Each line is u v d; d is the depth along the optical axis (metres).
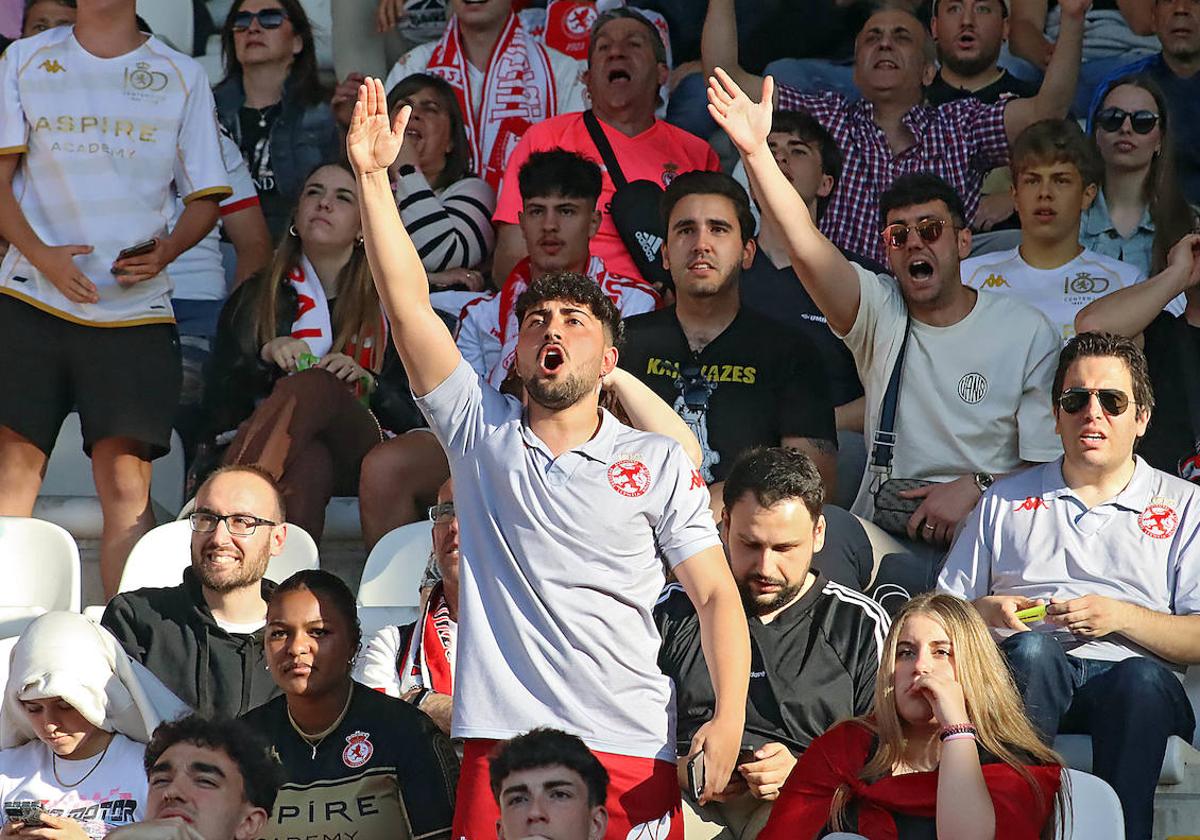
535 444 13.19
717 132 26.33
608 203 24.23
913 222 20.16
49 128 21.84
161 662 17.00
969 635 14.07
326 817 14.63
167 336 21.75
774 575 15.74
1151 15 25.09
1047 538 17.70
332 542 22.00
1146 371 17.83
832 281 19.80
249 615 17.53
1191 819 16.44
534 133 25.03
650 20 25.95
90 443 21.27
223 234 25.67
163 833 12.35
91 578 21.91
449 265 24.91
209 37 26.95
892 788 13.87
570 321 13.24
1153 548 17.41
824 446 20.34
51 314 21.23
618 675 12.96
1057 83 24.98
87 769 15.48
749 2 26.14
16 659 15.36
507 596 13.04
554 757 12.20
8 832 14.32
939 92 25.53
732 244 20.47
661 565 13.37
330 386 21.53
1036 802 13.66
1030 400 20.27
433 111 25.38
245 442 21.12
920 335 20.36
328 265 23.48
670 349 20.61
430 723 15.09
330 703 14.90
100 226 21.75
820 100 25.67
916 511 19.59
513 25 26.53
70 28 22.16
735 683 12.91
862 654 15.86
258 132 26.33
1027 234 23.39
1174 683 16.12
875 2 26.09
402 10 26.69
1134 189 24.41
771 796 15.02
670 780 13.17
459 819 12.94
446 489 16.73
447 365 13.45
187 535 19.44
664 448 13.39
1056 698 16.06
